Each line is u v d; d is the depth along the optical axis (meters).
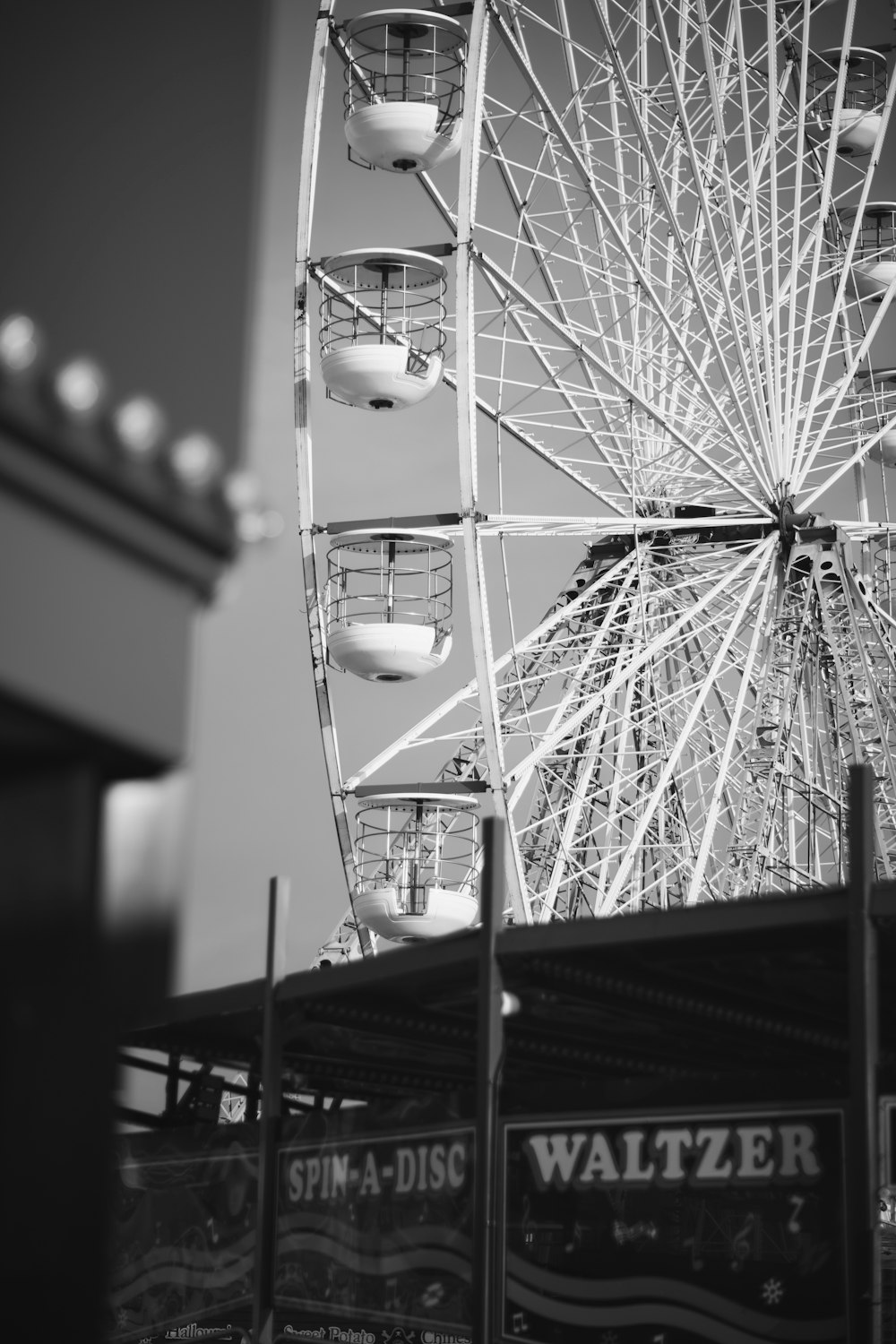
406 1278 13.60
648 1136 12.12
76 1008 4.67
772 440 34.69
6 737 4.48
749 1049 17.17
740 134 34.91
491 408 34.22
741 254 32.34
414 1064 19.17
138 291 4.53
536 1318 12.38
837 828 33.59
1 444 4.31
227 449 4.69
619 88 33.88
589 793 33.75
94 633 4.52
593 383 36.16
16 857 4.59
